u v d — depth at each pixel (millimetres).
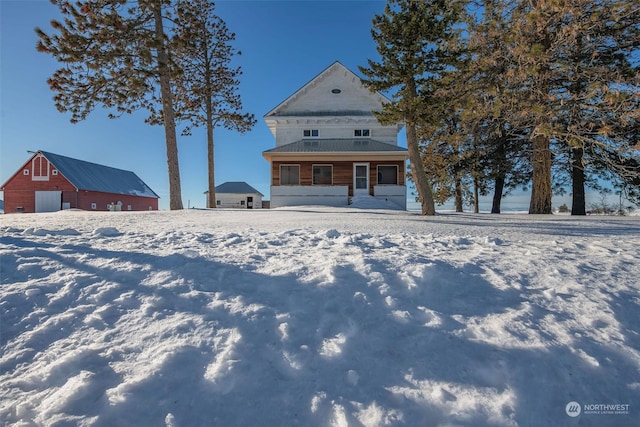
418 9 10438
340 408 2209
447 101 11453
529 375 2465
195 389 2295
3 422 2043
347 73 21953
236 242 5215
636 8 9102
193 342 2682
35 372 2381
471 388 2365
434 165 21094
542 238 6070
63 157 31484
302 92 22047
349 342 2750
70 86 11867
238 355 2564
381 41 10938
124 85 12242
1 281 3352
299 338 2775
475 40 11539
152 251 4465
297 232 6160
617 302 3352
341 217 10109
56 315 2951
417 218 10188
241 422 2125
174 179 13711
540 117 10211
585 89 9977
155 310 3068
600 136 10438
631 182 15367
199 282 3553
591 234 6648
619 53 11875
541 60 9492
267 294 3369
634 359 2658
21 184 29406
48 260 3906
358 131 21953
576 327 2977
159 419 2104
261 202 42094
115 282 3484
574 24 9055
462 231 6969
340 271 3791
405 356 2633
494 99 11047
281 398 2279
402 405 2234
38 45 10852
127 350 2598
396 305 3219
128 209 36625
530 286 3656
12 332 2734
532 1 10047
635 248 5184
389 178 20453
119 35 11891
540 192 13469
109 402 2162
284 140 22094
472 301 3350
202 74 19547
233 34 19969
